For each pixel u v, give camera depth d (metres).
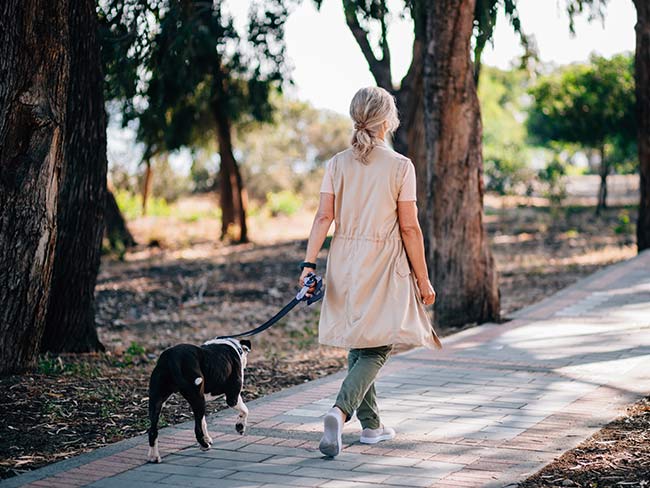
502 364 7.95
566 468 4.83
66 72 7.38
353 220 5.14
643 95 17.47
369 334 5.02
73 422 6.41
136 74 11.51
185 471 5.05
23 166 7.30
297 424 6.08
